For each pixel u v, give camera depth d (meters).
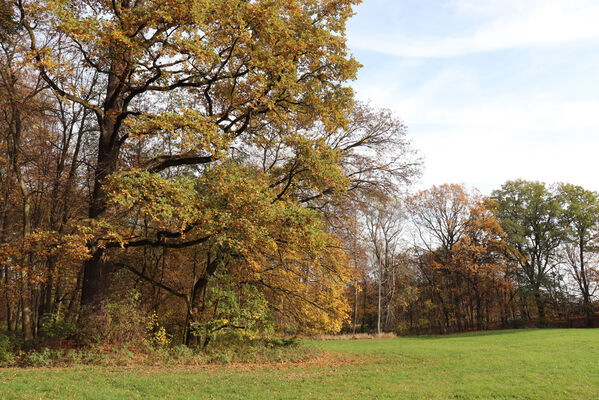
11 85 17.11
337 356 19.94
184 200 13.06
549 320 46.50
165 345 17.36
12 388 9.30
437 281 48.12
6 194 18.83
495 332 38.09
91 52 14.88
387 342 30.61
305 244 15.69
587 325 45.12
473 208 46.00
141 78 16.47
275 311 19.75
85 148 21.56
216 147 14.47
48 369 12.63
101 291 16.44
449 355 19.72
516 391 10.33
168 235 16.44
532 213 48.66
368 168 21.73
